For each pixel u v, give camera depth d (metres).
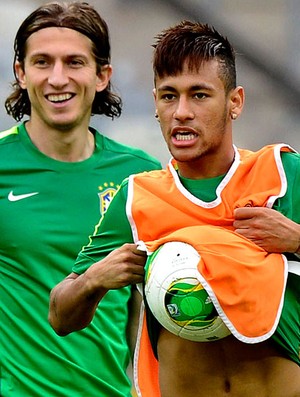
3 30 36.06
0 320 22.58
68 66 22.72
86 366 22.80
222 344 16.20
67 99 22.69
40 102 22.83
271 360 16.22
